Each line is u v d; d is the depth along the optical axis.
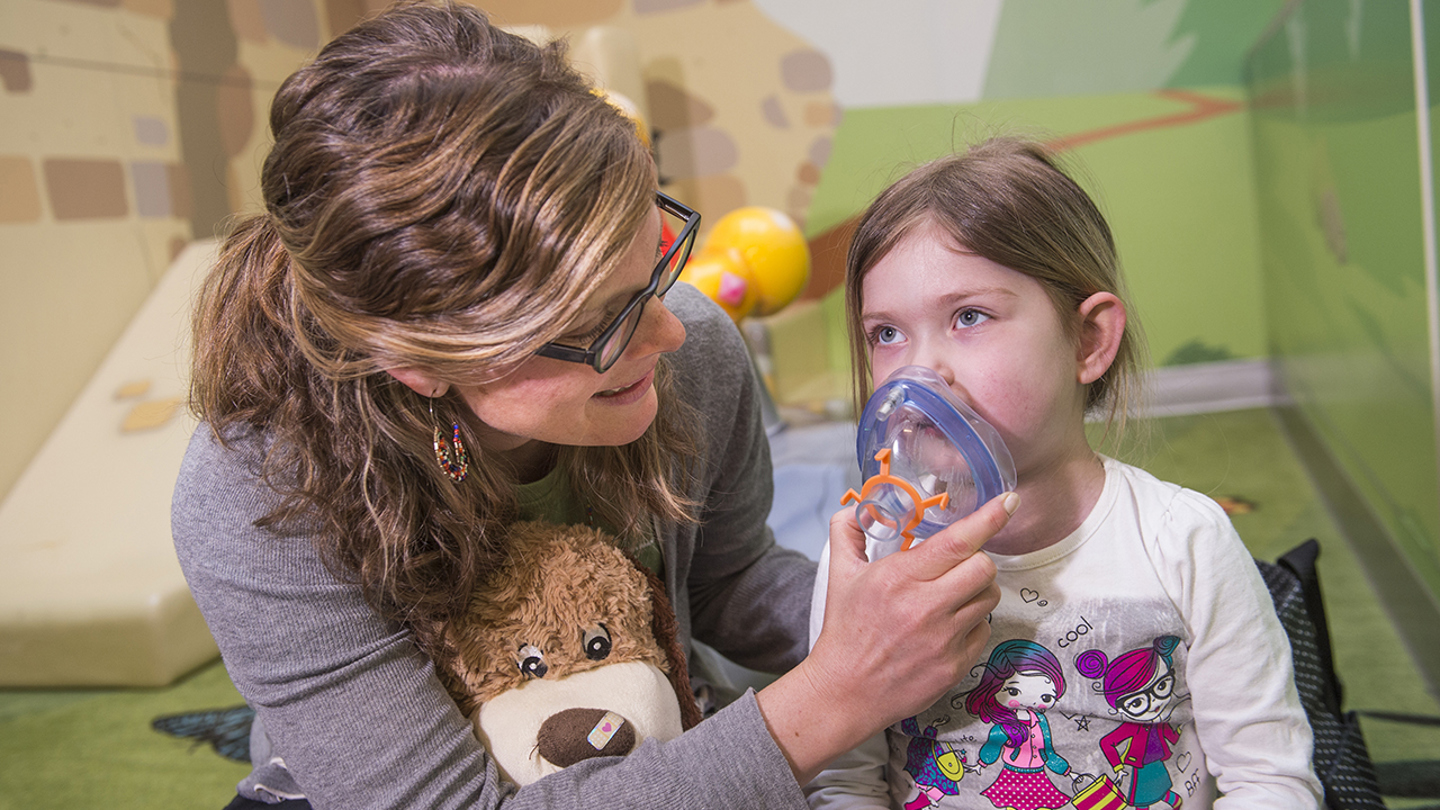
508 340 0.58
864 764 0.79
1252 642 0.68
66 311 2.62
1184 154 3.30
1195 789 0.72
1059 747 0.71
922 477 0.65
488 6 3.63
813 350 3.54
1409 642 1.60
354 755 0.69
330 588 0.70
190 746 1.72
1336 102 1.97
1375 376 1.73
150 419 2.48
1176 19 3.23
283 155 0.62
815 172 3.57
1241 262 3.32
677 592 0.97
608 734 0.69
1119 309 0.70
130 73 2.83
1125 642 0.70
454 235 0.58
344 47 0.63
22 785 1.62
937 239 0.68
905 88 3.46
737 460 1.00
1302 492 2.37
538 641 0.73
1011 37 3.36
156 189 2.92
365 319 0.60
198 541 0.72
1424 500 1.43
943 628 0.63
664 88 3.61
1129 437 0.83
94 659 1.98
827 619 0.68
